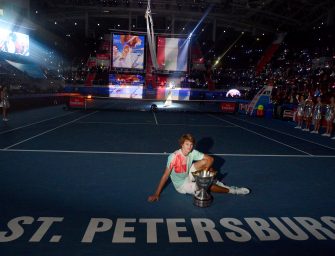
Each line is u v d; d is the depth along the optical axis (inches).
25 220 169.3
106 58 1557.6
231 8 1893.5
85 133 489.4
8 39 1070.4
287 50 1627.7
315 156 364.5
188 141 192.1
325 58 1227.9
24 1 1318.9
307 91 863.7
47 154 331.3
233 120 782.5
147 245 146.4
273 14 1895.9
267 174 278.8
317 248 148.6
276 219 180.2
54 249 140.5
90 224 166.7
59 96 1118.4
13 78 1016.9
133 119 731.4
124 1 1855.3
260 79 1466.5
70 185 231.1
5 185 226.8
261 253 142.3
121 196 210.7
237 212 188.4
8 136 436.5
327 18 1738.4
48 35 1689.2
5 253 136.0
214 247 146.6
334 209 198.4
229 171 285.3
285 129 626.8
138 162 309.0
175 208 191.9
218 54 1961.1
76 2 1877.5
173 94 1262.3
